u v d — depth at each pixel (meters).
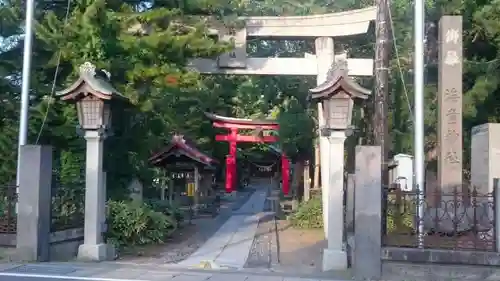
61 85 14.84
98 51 13.47
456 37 13.40
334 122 11.48
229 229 20.38
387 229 10.18
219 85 30.88
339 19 15.81
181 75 13.60
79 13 13.26
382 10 14.34
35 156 11.09
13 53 14.97
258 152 42.53
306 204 21.86
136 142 15.26
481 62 16.33
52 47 13.89
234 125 32.69
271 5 23.56
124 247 14.08
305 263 12.73
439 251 9.60
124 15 13.52
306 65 16.00
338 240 11.35
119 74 14.01
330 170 11.52
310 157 28.09
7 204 11.41
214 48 13.73
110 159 15.00
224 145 41.09
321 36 15.95
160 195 23.83
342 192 11.47
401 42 18.47
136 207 14.84
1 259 10.88
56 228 11.66
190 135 30.66
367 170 9.89
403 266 9.70
